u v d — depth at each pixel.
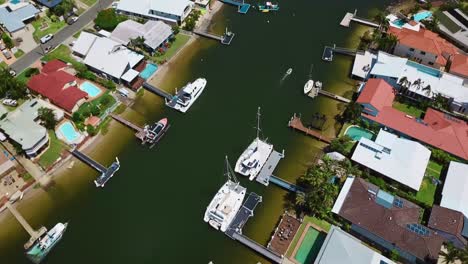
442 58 123.50
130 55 126.50
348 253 79.25
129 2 144.38
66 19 142.88
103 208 97.00
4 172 98.56
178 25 141.00
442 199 90.88
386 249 85.81
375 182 95.25
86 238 92.00
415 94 114.31
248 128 112.00
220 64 129.62
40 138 103.31
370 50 130.62
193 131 111.88
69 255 89.56
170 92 121.12
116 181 101.69
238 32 140.12
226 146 108.25
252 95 120.25
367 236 87.31
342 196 91.94
